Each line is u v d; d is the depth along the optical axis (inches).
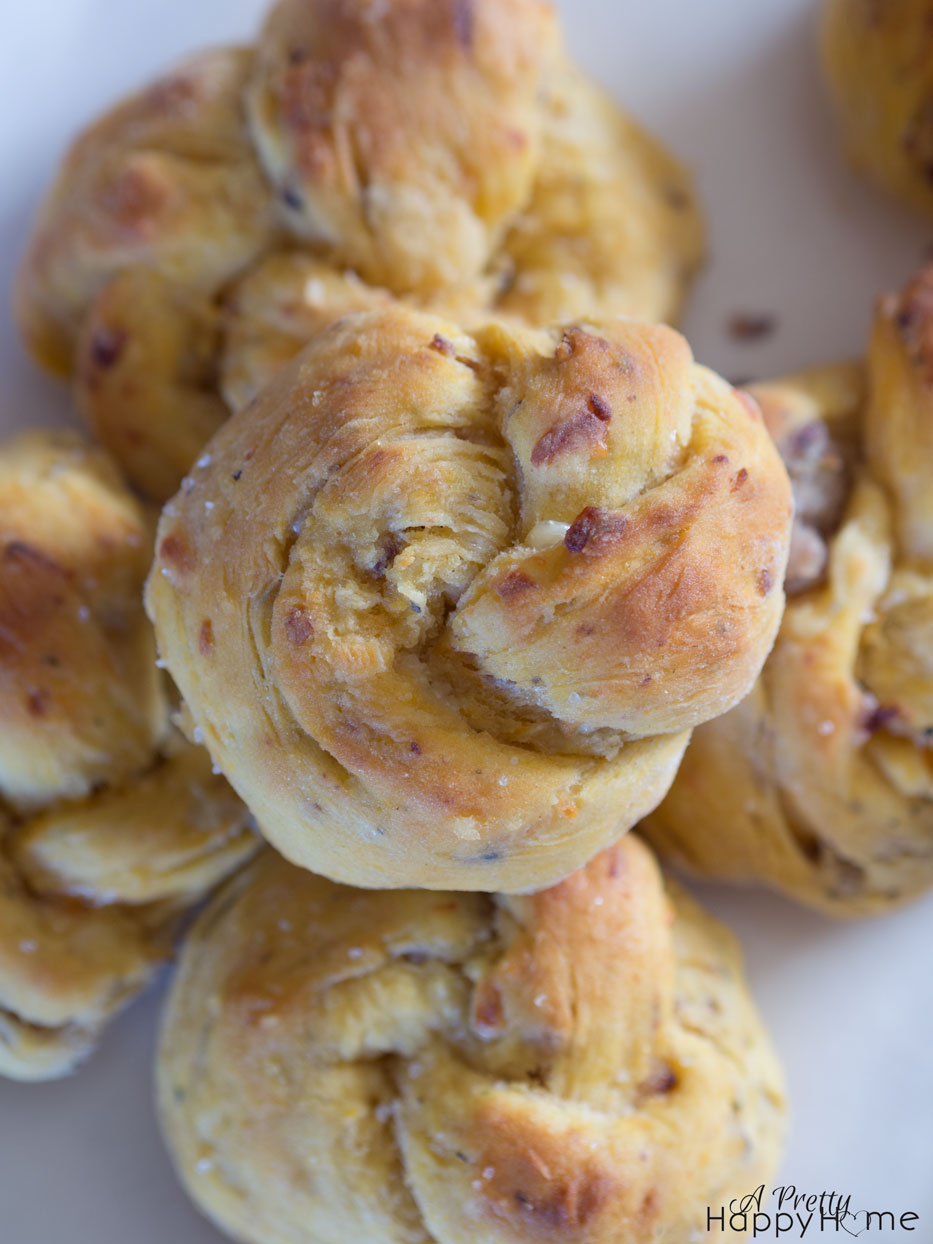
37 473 9.7
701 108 11.2
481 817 7.4
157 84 10.0
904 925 10.3
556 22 10.2
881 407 9.7
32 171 11.0
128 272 9.9
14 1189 9.8
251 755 7.7
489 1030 8.6
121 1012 10.0
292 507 7.5
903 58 10.6
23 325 10.5
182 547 7.9
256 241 9.7
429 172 9.5
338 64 9.5
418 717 7.4
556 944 8.6
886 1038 10.1
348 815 7.6
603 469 7.4
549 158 10.2
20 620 9.1
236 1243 9.7
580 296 10.1
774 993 10.2
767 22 11.3
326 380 7.7
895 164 10.9
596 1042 8.6
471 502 7.4
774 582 7.6
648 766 7.7
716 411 7.8
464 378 7.7
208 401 10.0
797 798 9.6
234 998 9.0
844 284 11.1
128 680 9.3
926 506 9.5
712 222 11.2
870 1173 9.9
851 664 9.5
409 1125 8.6
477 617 7.3
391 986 8.8
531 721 7.6
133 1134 9.9
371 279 9.6
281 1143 8.7
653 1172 8.5
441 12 9.6
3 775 9.1
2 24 10.9
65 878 9.2
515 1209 8.3
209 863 9.3
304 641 7.4
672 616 7.3
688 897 9.9
